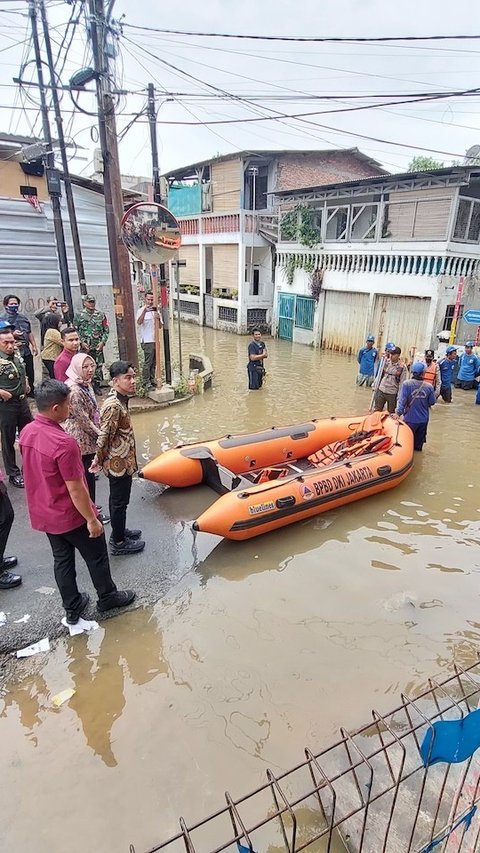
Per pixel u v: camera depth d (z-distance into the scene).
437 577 4.95
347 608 4.46
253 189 19.98
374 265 14.96
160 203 9.84
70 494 3.55
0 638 3.93
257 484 5.87
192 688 3.58
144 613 4.29
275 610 4.40
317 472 6.13
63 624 4.10
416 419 7.90
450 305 13.59
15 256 11.33
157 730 3.26
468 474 7.40
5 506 4.36
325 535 5.67
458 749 2.03
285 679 3.68
